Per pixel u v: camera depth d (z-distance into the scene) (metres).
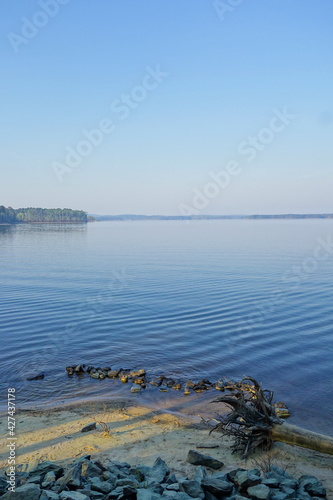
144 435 11.20
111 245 88.19
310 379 15.43
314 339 20.45
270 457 9.98
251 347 19.22
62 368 16.69
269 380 15.41
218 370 16.47
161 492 7.73
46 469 8.59
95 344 19.67
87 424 11.88
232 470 8.62
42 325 23.11
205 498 7.60
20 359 17.58
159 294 32.25
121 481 7.80
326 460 9.87
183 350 18.84
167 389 14.80
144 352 18.55
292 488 8.05
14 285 36.97
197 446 10.54
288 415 12.44
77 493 7.14
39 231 168.12
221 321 23.94
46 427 11.68
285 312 26.09
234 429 10.87
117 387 14.99
